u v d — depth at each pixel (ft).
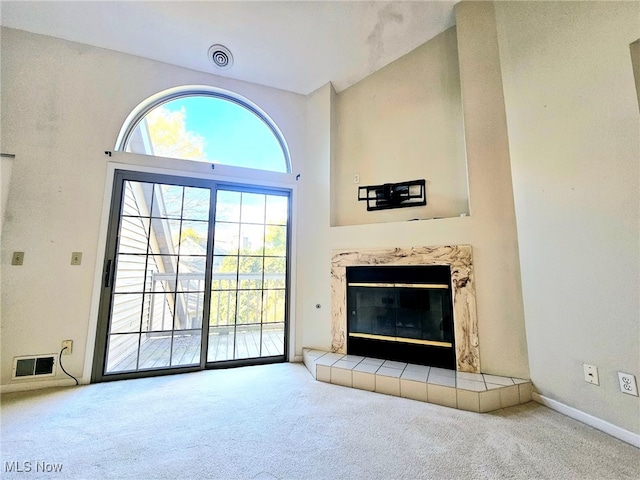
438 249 8.15
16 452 4.79
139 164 8.89
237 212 10.16
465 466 4.48
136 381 8.07
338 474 4.31
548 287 6.53
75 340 7.81
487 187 7.77
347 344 9.35
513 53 7.54
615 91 5.33
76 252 8.00
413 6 8.65
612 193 5.34
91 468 4.41
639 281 4.94
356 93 11.05
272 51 9.50
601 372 5.47
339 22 8.82
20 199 7.64
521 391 6.72
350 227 9.71
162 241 9.12
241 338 9.80
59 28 8.12
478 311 7.54
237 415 6.13
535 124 6.89
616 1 5.35
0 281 7.34
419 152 9.71
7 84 7.79
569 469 4.38
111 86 8.74
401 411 6.33
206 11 8.10
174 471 4.36
